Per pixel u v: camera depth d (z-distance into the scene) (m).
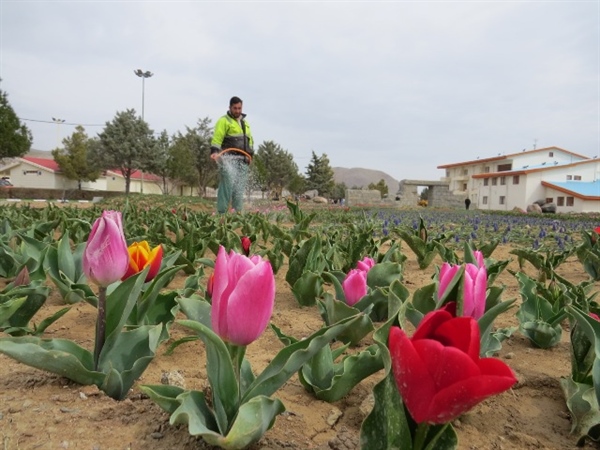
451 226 15.35
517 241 10.65
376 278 3.53
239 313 1.36
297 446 1.67
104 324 1.99
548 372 2.56
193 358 2.53
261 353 2.67
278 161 78.38
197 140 65.94
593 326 1.85
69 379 2.03
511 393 2.33
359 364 2.00
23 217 7.88
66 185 73.44
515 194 60.03
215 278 1.43
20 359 1.76
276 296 4.09
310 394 2.17
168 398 1.48
